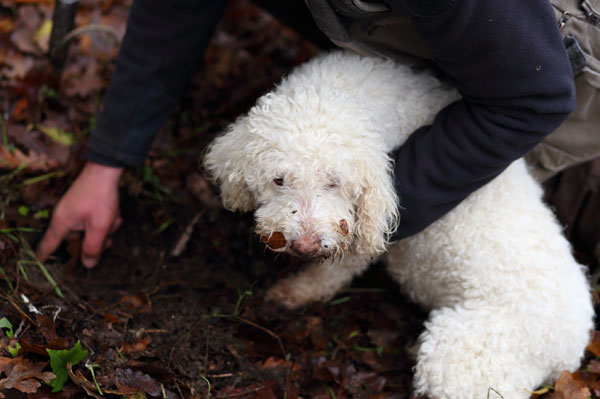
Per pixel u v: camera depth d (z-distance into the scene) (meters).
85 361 1.00
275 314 1.23
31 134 1.31
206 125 1.46
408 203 1.03
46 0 1.48
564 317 1.04
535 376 1.07
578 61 1.00
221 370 1.10
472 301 1.08
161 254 1.27
